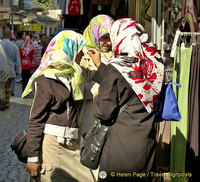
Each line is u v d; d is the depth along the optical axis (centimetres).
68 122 407
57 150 405
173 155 479
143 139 356
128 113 359
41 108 399
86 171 418
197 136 451
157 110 379
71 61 415
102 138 368
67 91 406
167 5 637
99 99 357
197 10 591
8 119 1069
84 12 951
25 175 627
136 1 719
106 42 493
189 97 453
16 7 3728
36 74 413
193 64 448
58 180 406
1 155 727
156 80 369
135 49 363
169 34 641
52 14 4212
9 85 1252
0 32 2641
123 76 356
